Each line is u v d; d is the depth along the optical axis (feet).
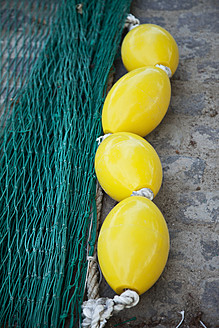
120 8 7.73
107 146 4.91
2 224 5.00
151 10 8.30
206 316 4.22
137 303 4.28
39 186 5.32
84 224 4.87
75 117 5.98
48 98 6.53
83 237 4.75
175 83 6.72
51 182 5.29
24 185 5.42
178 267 4.58
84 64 6.79
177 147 5.83
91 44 7.18
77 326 4.22
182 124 6.11
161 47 6.17
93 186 5.28
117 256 3.99
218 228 4.90
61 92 6.46
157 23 7.98
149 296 4.37
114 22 7.47
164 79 5.66
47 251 4.70
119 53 7.36
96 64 6.89
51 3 8.64
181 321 4.18
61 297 4.39
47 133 5.91
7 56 7.70
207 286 4.42
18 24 8.35
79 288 4.42
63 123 5.95
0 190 5.40
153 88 5.44
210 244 4.75
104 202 5.25
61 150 5.55
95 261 4.62
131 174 4.61
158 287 4.43
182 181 5.41
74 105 6.13
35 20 8.18
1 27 8.25
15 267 4.57
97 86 6.53
